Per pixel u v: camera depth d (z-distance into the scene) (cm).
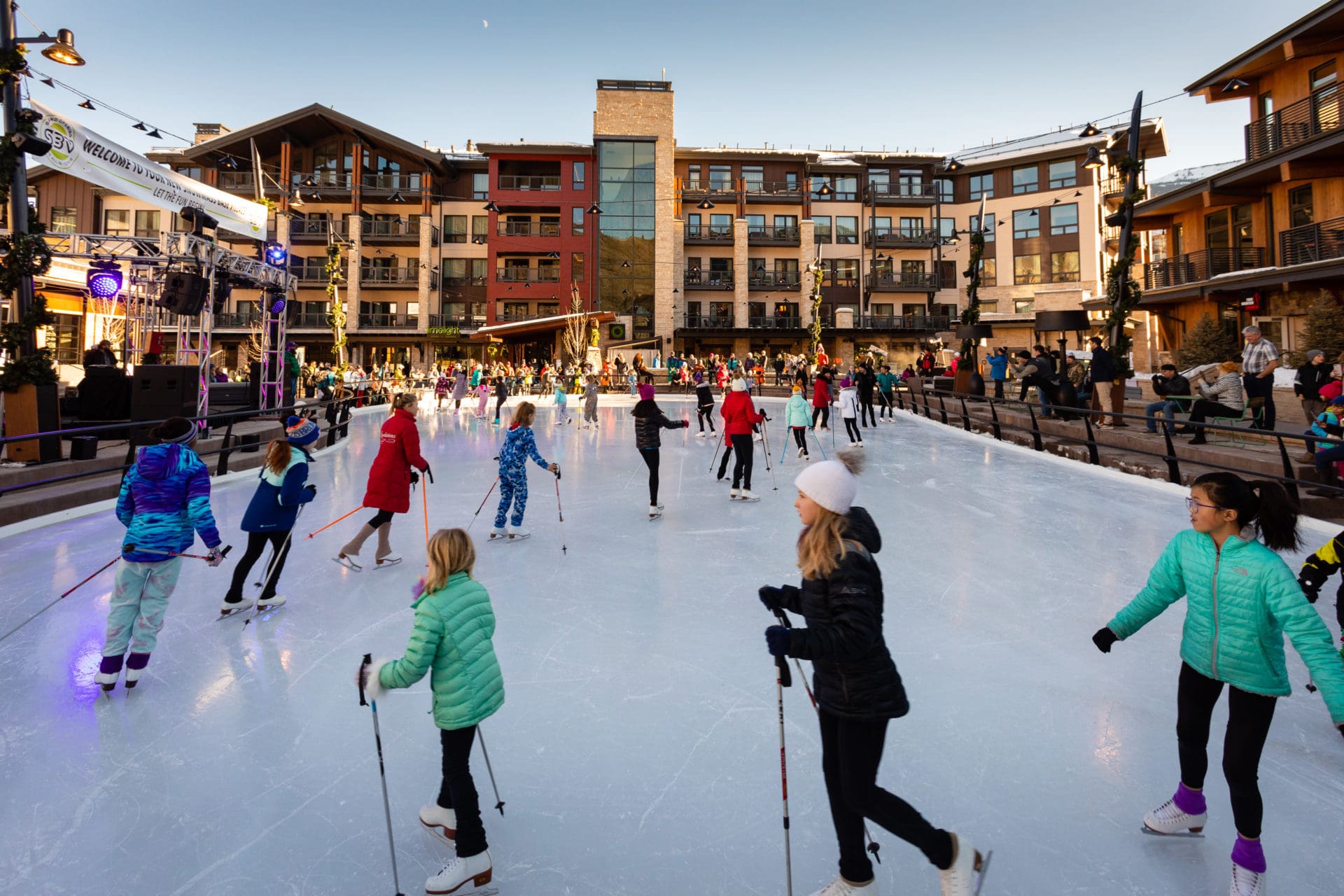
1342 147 1575
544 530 740
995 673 400
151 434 391
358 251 4109
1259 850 228
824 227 4516
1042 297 4188
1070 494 885
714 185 4478
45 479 816
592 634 460
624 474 1092
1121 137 3759
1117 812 279
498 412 1964
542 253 4212
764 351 4384
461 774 241
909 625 470
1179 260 2175
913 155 4444
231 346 3931
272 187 4147
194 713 359
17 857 255
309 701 372
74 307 1947
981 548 651
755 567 607
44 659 421
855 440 1352
